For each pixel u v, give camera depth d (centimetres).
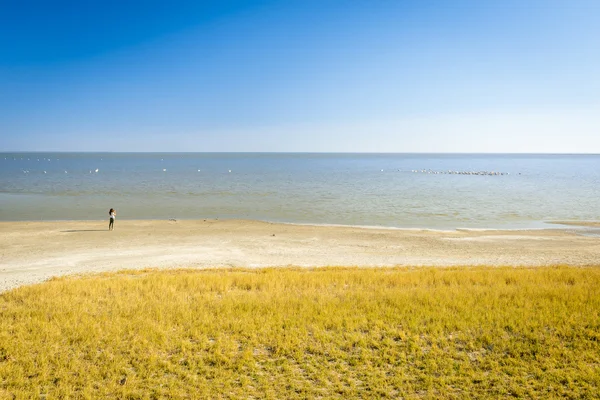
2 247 2956
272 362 1052
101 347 1113
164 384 941
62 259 2603
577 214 5031
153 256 2711
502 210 5312
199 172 13675
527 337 1188
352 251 2927
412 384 951
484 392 922
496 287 1722
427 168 19062
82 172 12862
